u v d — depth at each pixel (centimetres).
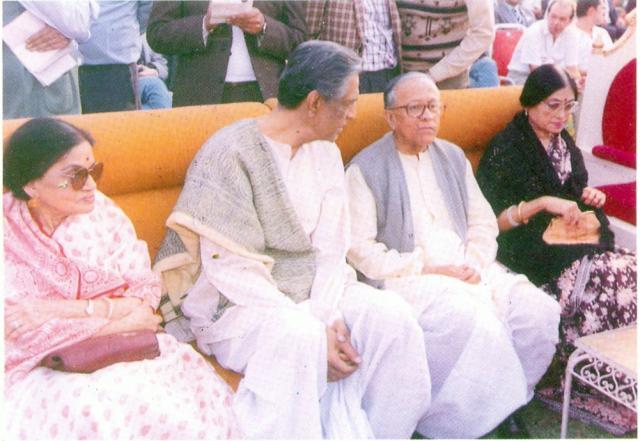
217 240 194
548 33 449
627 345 193
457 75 319
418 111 224
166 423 167
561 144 260
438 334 211
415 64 320
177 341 193
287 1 290
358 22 304
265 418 187
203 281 202
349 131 243
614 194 268
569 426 235
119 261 189
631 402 193
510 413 213
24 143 170
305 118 204
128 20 323
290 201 205
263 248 205
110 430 161
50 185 172
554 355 242
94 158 194
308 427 188
